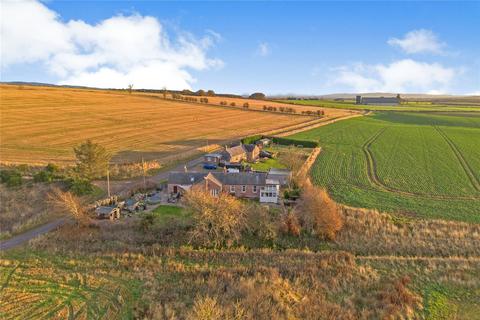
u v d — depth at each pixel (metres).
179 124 138.88
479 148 107.31
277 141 113.94
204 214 47.50
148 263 42.94
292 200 58.47
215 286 39.06
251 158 88.62
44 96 174.12
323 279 41.00
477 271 42.03
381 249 46.88
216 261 44.31
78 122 128.75
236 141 110.31
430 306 36.38
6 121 122.62
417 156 96.19
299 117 174.75
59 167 72.94
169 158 85.50
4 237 47.06
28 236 47.50
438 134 134.00
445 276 41.16
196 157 89.38
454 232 49.66
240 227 49.22
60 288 37.84
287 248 47.16
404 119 183.88
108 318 33.69
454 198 63.06
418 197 63.34
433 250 46.41
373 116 196.50
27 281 38.69
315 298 37.50
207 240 47.09
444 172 80.12
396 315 34.84
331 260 44.25
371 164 86.88
